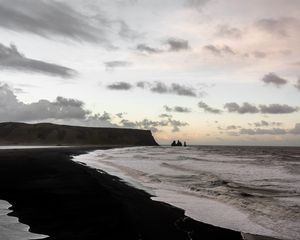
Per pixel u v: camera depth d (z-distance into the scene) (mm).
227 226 12523
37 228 11484
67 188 20047
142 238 10734
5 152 61969
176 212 14664
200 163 42781
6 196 17125
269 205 16047
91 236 10734
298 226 12586
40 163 37812
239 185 22828
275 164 42688
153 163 42031
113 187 21250
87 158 52344
